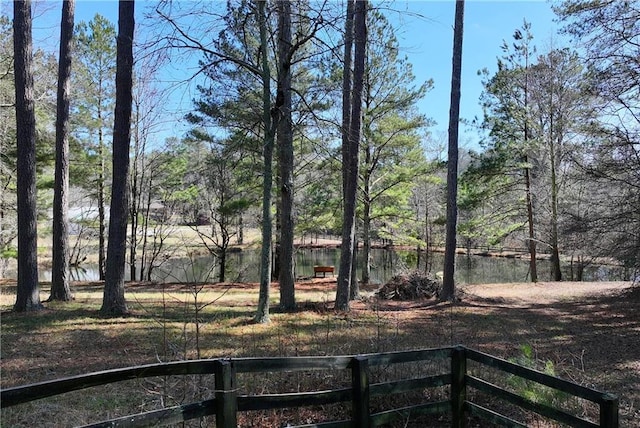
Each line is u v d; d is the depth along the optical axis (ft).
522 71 61.57
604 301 42.86
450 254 43.65
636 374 20.75
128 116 33.09
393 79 55.93
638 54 33.14
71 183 66.54
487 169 62.54
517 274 89.81
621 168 34.86
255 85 37.93
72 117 58.13
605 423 9.21
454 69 42.04
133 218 75.31
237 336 26.27
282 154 36.73
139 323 29.48
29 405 14.71
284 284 37.63
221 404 9.55
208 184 68.08
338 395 10.90
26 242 33.76
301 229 64.95
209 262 95.71
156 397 14.32
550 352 24.63
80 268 96.32
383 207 65.98
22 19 32.68
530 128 63.93
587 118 39.68
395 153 60.44
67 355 21.71
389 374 16.17
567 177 45.62
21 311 33.45
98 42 63.57
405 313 37.14
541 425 14.03
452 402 12.50
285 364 10.24
